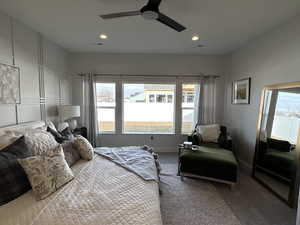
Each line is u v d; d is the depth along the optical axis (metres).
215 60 4.50
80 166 2.01
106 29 2.92
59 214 1.17
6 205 1.27
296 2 2.04
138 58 4.45
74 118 4.51
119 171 1.88
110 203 1.29
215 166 2.72
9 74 2.43
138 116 4.70
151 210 1.27
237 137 3.91
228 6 2.15
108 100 4.60
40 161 1.48
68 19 2.56
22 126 2.39
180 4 2.12
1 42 2.31
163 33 3.06
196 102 4.61
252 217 2.04
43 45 3.25
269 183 2.69
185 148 3.20
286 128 2.45
